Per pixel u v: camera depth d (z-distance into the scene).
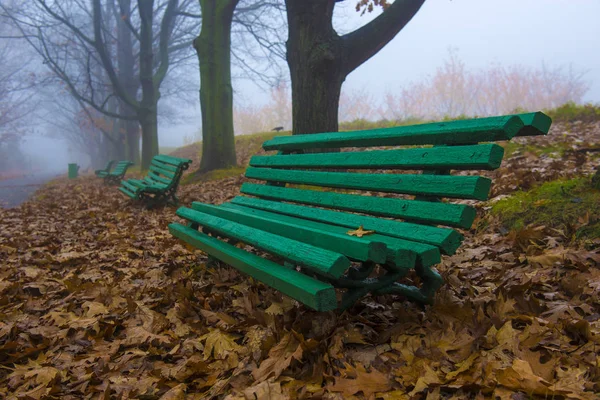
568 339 2.03
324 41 6.61
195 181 10.82
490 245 3.59
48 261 4.47
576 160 5.35
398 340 2.19
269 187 3.88
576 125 9.09
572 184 3.91
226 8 11.04
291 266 2.96
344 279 2.22
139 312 3.08
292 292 2.09
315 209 3.16
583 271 2.77
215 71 11.32
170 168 7.96
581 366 1.81
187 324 2.81
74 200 10.15
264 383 1.93
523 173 5.17
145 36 18.48
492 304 2.39
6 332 2.86
